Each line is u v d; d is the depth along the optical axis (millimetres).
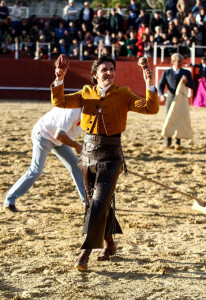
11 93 30125
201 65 27328
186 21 29125
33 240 7344
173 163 13344
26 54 31000
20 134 17531
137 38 29766
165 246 7156
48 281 5781
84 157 6121
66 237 7496
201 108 26750
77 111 7945
